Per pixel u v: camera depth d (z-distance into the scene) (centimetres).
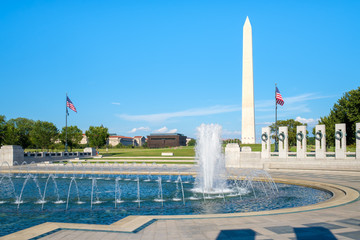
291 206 1702
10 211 1612
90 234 977
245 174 3250
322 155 3712
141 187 2564
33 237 945
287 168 3894
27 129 10462
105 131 9056
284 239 903
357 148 3494
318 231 984
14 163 5038
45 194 2197
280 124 8375
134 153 6900
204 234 968
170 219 1179
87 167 4525
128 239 922
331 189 2150
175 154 6294
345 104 6078
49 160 5781
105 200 1945
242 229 1023
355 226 1051
